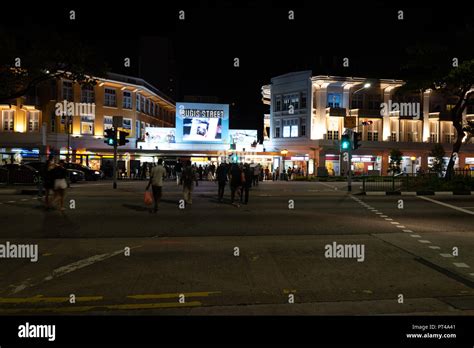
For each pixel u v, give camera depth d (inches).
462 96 1112.8
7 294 233.0
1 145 1744.6
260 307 213.9
